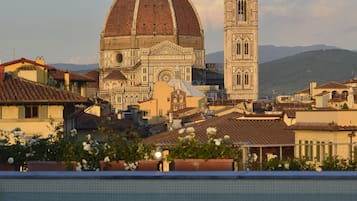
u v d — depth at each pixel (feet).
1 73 390.63
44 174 138.31
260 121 393.91
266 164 190.49
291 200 135.85
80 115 473.26
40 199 137.49
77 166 171.53
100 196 137.18
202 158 166.40
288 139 341.82
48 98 375.66
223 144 170.09
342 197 135.44
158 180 136.05
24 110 376.48
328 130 320.91
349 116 327.47
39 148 190.60
